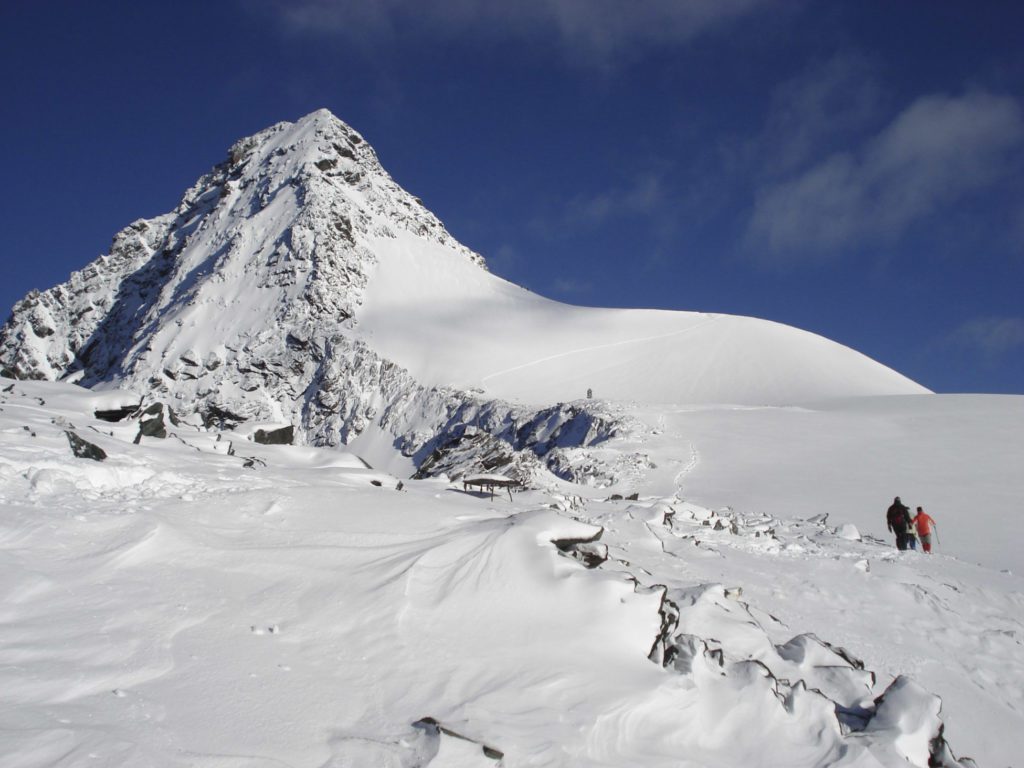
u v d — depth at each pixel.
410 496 11.33
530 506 14.34
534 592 7.77
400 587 7.62
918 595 13.07
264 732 5.45
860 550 16.81
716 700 7.21
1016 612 13.48
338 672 6.41
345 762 5.31
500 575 7.91
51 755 4.75
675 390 83.06
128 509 8.97
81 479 9.91
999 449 37.22
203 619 6.86
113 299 143.88
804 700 7.50
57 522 8.16
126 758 4.84
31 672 5.60
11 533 7.74
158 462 12.09
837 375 88.06
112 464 10.84
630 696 6.66
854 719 7.86
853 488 30.45
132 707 5.43
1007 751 9.20
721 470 35.44
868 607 12.34
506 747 5.75
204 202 154.75
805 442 41.12
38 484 9.34
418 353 94.50
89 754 4.82
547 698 6.47
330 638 6.88
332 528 9.28
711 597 9.46
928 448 38.12
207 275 116.38
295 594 7.57
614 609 7.67
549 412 64.06
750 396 80.00
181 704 5.59
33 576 6.97
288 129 155.25
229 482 11.24
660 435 44.62
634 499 19.31
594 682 6.76
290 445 18.72
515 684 6.58
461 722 5.93
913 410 50.34
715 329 103.56
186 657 6.21
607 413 53.50
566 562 8.19
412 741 5.62
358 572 8.07
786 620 11.13
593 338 102.56
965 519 25.42
